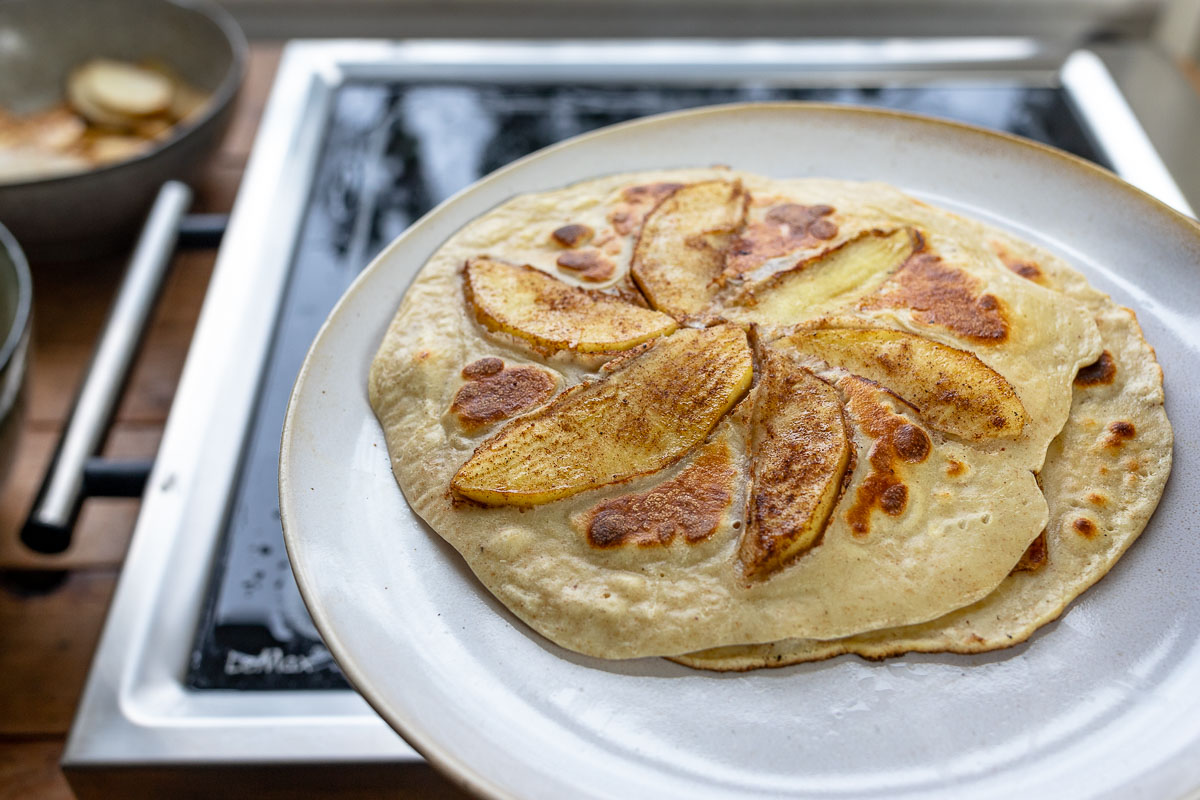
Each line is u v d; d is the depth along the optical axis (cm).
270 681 47
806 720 35
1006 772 34
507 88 74
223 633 48
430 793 45
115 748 45
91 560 63
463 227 47
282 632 48
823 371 40
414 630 37
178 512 51
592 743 34
